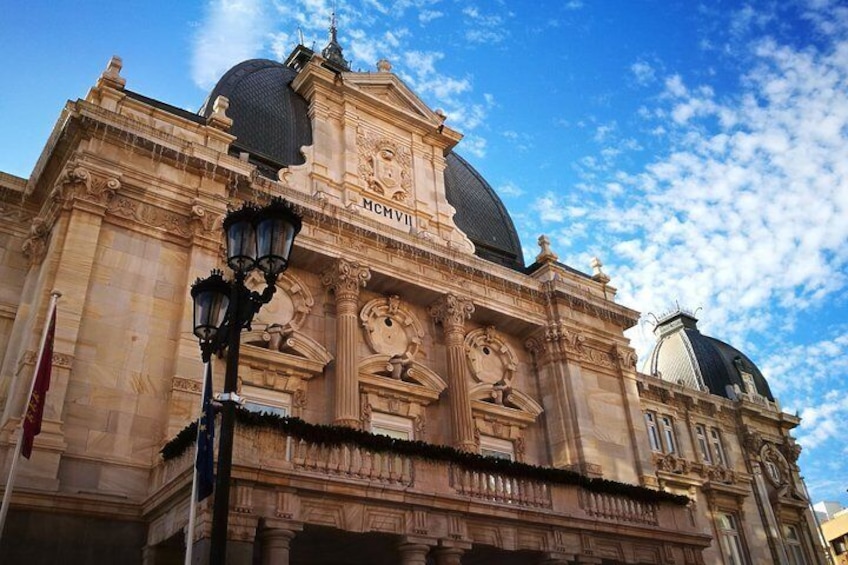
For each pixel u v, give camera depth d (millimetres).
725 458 43344
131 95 26766
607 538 23703
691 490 39344
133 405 21000
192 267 23484
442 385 28766
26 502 18188
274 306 26391
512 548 21062
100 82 24891
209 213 24562
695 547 26125
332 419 25500
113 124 23609
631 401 34250
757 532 41250
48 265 21391
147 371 21656
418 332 29578
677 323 52156
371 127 32656
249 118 30297
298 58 38781
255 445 17547
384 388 27359
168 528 18016
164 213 24078
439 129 34438
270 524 16703
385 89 33969
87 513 18938
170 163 24672
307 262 27547
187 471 17172
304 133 31141
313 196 28156
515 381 32312
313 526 17594
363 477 18906
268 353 24797
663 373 50000
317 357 26000
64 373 20016
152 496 18906
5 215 24219
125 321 21891
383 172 31812
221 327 13258
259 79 32406
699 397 43812
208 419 15789
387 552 20578
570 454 30844
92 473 19625
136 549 19188
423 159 33875
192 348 22359
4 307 22922
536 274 36000
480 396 30562
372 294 29141
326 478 17859
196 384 21953
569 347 33031
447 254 30688
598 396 33281
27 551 17906
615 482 25062
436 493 19625
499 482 21969
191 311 22812
